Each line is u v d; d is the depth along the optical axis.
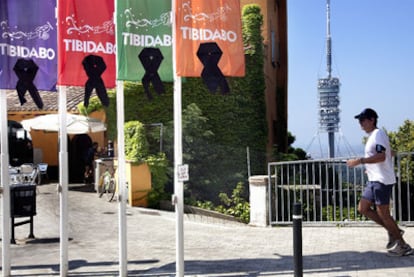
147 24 7.24
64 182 7.46
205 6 7.17
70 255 8.83
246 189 18.03
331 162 10.98
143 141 15.72
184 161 17.53
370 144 7.88
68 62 7.21
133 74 7.20
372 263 7.69
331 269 7.44
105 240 10.18
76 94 22.83
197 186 17.72
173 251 9.04
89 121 18.22
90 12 7.32
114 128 18.16
